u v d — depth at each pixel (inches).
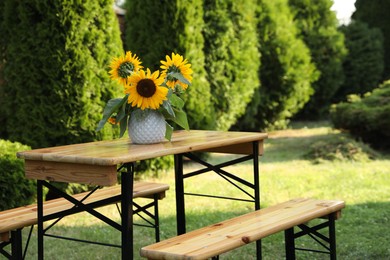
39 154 129.3
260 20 514.6
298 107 562.6
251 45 433.1
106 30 274.2
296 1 596.4
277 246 188.5
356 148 373.1
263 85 526.0
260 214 144.2
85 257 183.3
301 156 387.9
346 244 185.3
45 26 262.7
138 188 177.3
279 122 548.1
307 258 174.2
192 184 300.2
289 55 524.1
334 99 660.1
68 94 263.0
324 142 394.0
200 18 359.9
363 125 396.5
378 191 268.7
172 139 152.2
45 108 265.6
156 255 109.9
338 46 603.8
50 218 135.7
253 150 163.0
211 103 370.6
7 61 274.1
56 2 259.8
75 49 262.7
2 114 280.1
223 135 160.6
